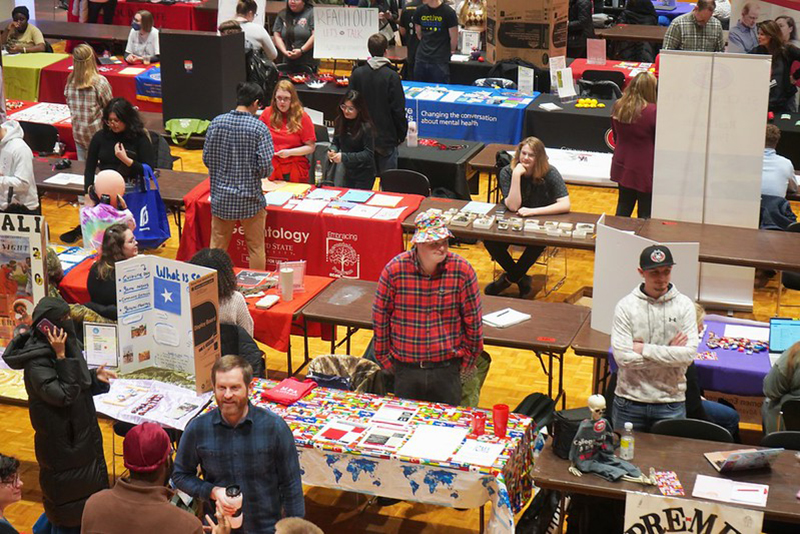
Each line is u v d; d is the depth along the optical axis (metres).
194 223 8.59
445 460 4.98
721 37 11.87
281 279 6.76
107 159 8.42
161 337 6.03
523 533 5.36
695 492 4.70
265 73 11.95
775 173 8.66
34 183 8.54
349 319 6.54
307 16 13.46
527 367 7.64
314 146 8.98
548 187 8.27
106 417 5.72
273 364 7.71
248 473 4.47
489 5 12.89
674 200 8.27
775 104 11.27
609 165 9.73
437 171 9.73
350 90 9.02
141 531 3.97
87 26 15.16
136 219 8.49
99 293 6.40
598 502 5.19
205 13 16.84
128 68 13.08
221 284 5.93
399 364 5.71
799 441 5.10
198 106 11.39
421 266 5.51
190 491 4.49
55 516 5.31
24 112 11.19
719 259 7.45
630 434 4.98
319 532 3.34
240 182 7.96
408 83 12.46
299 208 8.36
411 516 5.92
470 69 12.95
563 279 9.20
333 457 5.16
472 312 5.58
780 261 7.37
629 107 8.67
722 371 6.08
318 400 5.62
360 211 8.30
